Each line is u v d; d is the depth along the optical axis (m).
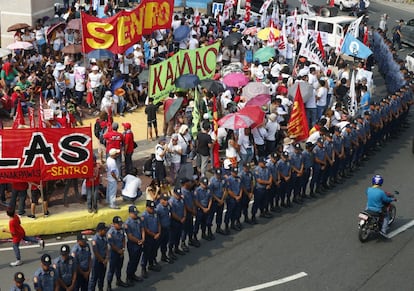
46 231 22.62
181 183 21.73
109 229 19.14
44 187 23.16
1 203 23.81
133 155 29.11
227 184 22.86
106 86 33.66
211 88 29.84
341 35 49.16
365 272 21.14
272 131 28.95
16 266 20.52
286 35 43.28
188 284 19.84
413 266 21.67
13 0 40.22
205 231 22.91
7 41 40.97
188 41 42.28
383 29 55.81
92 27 30.72
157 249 20.39
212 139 26.94
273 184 24.58
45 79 32.59
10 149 21.97
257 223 24.38
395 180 29.09
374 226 22.89
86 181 23.17
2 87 32.75
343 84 36.56
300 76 34.41
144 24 32.41
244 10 56.25
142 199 24.89
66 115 28.56
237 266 21.08
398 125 35.50
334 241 23.19
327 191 27.73
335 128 28.55
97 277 18.69
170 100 29.64
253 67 36.41
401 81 39.09
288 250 22.33
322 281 20.44
